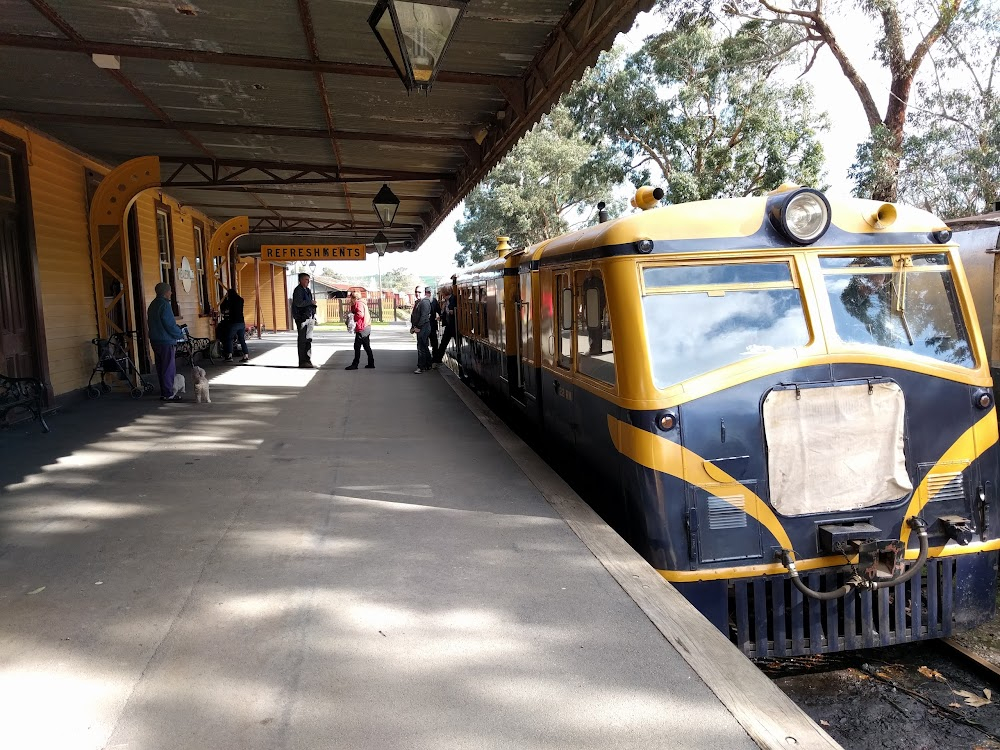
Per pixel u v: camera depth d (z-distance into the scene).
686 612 3.68
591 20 6.02
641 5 5.40
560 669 3.16
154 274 14.62
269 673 3.11
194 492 5.79
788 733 2.70
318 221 21.30
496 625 3.55
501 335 10.01
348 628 3.52
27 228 9.25
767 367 4.29
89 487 5.91
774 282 4.52
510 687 3.01
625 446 4.42
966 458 4.48
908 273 4.65
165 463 6.72
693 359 4.36
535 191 38.41
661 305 4.45
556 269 6.19
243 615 3.65
